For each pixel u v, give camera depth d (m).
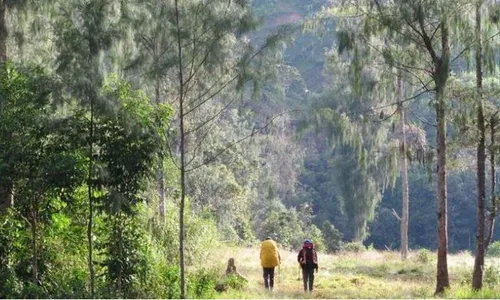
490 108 24.39
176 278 21.48
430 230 92.50
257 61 19.48
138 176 19.23
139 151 19.03
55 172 17.83
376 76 26.64
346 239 93.25
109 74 19.67
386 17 23.59
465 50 24.45
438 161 24.97
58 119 18.42
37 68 18.73
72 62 18.22
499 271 28.28
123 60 19.81
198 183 52.75
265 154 81.56
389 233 94.38
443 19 22.80
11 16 24.64
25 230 20.19
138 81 19.64
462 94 23.75
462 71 26.41
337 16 25.00
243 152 58.00
